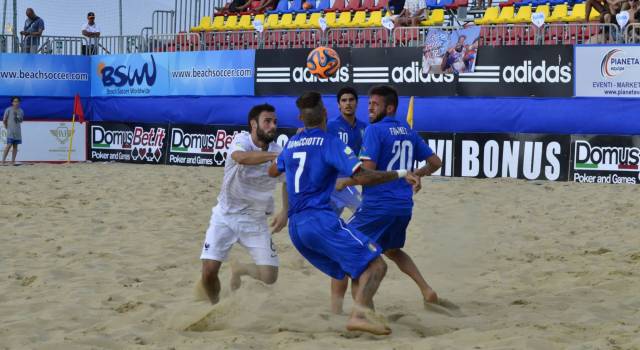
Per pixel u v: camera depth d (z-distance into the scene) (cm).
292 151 674
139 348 637
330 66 1880
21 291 880
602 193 1881
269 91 2455
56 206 1609
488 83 2227
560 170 2172
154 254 1116
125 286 903
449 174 2272
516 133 2211
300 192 669
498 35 2336
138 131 2689
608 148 2130
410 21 2497
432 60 2267
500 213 1557
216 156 2548
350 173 650
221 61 2525
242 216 755
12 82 2686
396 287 920
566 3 2483
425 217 1509
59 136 2741
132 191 1878
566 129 2164
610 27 2162
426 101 2280
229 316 725
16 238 1241
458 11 2631
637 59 2095
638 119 2102
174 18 2900
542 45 2175
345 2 2792
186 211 1562
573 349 609
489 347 619
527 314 768
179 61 2600
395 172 665
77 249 1148
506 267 1046
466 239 1268
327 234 658
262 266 759
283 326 711
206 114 2562
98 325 721
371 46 2400
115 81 2720
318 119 671
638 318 746
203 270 755
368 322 654
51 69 2720
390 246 785
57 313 764
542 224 1416
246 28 2856
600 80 2128
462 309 800
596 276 966
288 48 2420
